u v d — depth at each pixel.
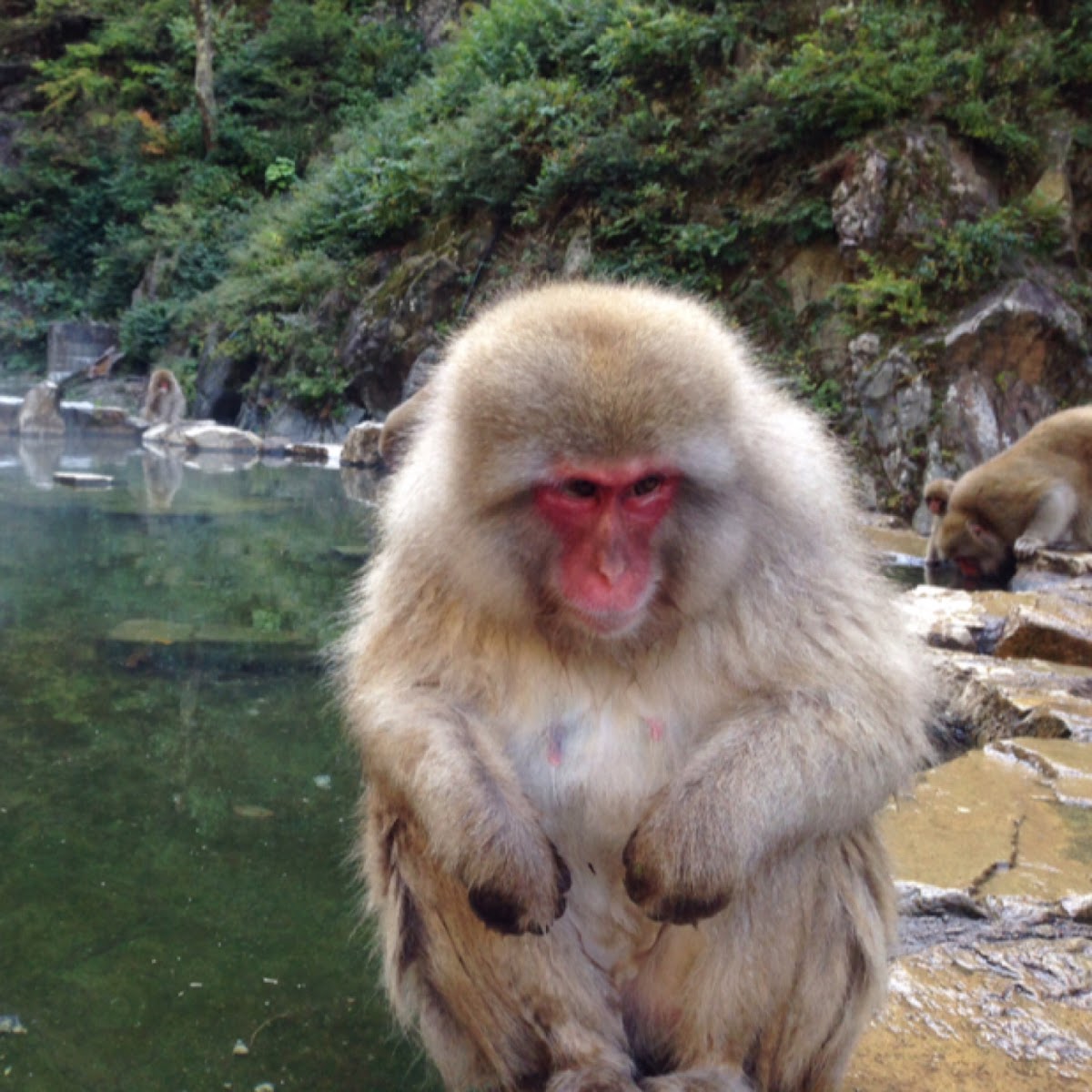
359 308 21.84
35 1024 2.53
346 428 21.67
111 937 2.96
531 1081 2.36
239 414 24.17
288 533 9.66
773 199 16.83
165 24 36.53
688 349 2.08
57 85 35.94
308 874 3.38
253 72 33.75
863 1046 2.50
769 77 17.72
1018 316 13.98
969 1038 2.55
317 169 29.38
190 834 3.64
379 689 2.30
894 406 14.16
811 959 2.23
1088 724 4.66
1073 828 3.72
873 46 16.67
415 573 2.32
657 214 18.12
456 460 2.17
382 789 2.30
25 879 3.28
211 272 28.45
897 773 2.16
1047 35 16.36
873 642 2.22
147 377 27.03
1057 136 15.79
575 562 2.14
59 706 4.96
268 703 5.09
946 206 15.17
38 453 16.72
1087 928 3.10
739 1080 2.25
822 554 2.27
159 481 13.41
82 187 34.12
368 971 2.85
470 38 25.05
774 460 2.26
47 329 31.00
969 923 3.12
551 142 19.94
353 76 33.47
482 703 2.32
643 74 19.84
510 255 20.17
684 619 2.24
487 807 2.06
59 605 6.80
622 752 2.29
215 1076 2.36
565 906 2.20
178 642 6.07
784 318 16.00
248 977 2.79
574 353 2.04
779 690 2.18
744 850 2.00
